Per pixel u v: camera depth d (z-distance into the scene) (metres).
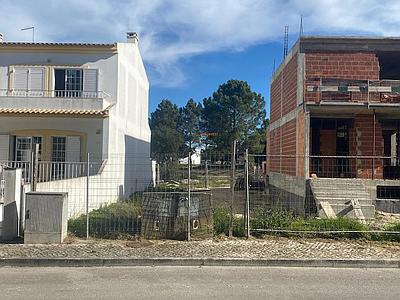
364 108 16.33
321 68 17.30
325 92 16.89
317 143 19.59
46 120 18.52
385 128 20.89
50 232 8.59
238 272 7.10
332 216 12.66
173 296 5.70
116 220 10.40
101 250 8.06
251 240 9.09
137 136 25.84
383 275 6.98
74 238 8.99
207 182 13.96
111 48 20.16
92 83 20.20
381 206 15.74
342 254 7.98
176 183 16.47
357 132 17.77
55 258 7.46
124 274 6.90
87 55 20.28
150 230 9.20
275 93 25.08
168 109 76.50
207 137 62.88
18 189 9.14
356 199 14.44
